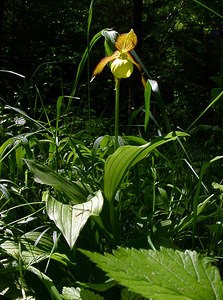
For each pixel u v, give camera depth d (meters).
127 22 2.52
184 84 2.22
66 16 2.59
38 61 2.39
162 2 2.43
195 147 0.72
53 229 0.42
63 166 0.51
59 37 2.59
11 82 2.13
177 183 0.51
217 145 0.67
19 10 2.58
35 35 2.56
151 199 0.49
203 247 0.43
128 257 0.17
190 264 0.18
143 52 2.42
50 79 2.00
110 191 0.40
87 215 0.35
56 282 0.38
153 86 0.46
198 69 2.35
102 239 0.41
